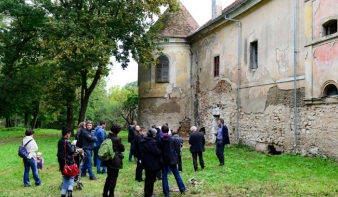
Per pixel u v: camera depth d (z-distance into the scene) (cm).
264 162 1261
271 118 1577
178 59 2514
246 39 1814
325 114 1259
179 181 820
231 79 1961
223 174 1048
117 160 771
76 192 874
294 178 971
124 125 4722
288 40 1476
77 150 912
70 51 1969
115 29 2241
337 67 1197
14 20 2738
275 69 1559
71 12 2111
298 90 1405
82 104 2502
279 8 1544
